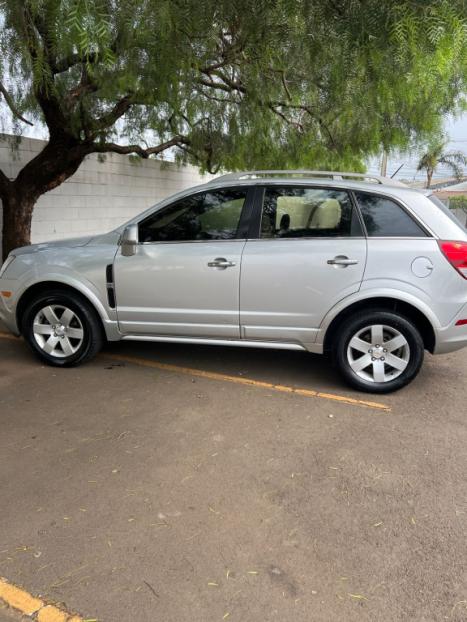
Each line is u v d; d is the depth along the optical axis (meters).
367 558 2.52
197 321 4.67
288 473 3.26
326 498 3.00
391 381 4.44
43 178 7.55
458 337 4.30
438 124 7.88
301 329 4.48
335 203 4.41
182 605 2.22
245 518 2.80
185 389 4.57
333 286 4.33
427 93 5.64
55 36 3.39
